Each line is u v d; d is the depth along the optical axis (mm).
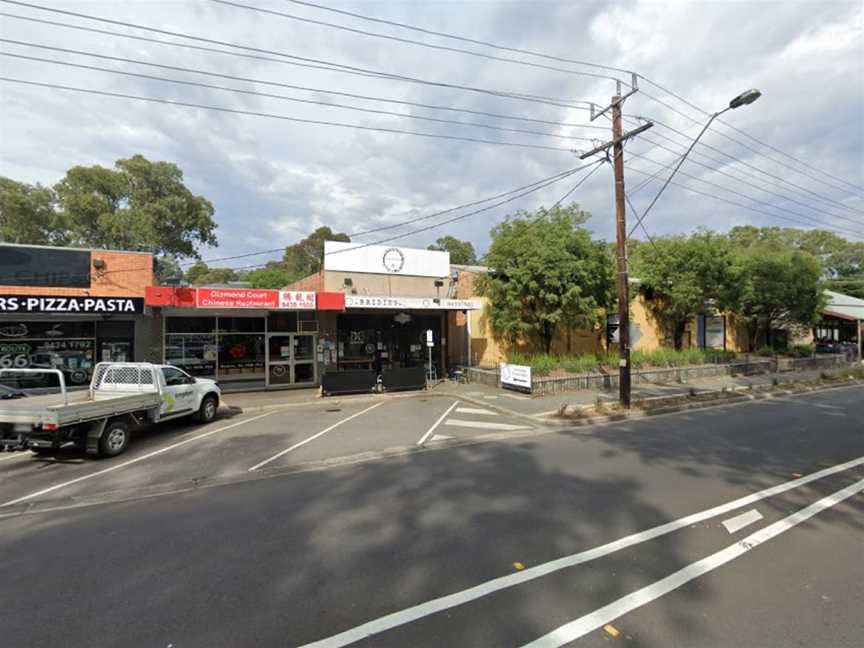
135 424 9641
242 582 3945
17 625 3367
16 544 4906
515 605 3516
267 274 44188
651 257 24547
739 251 26406
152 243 32656
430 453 8742
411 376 17828
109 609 3566
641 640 3072
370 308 18234
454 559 4289
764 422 11469
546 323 20016
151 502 6301
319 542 4738
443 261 21312
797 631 3170
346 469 7734
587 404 13945
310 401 15297
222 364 17438
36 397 9469
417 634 3162
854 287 44469
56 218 28797
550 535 4801
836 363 27906
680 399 14844
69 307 13414
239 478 7418
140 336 15867
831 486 6406
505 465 7645
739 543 4602
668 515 5344
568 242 18656
